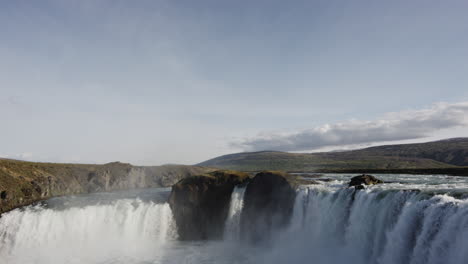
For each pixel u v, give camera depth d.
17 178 68.19
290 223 40.78
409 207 24.36
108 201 51.91
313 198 37.84
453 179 55.94
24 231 43.22
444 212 21.02
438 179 56.22
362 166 186.25
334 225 33.84
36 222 43.59
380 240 27.42
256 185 45.88
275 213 42.84
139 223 46.44
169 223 47.19
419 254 22.34
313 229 36.84
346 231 32.06
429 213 22.22
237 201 47.03
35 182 70.44
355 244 30.59
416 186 36.69
